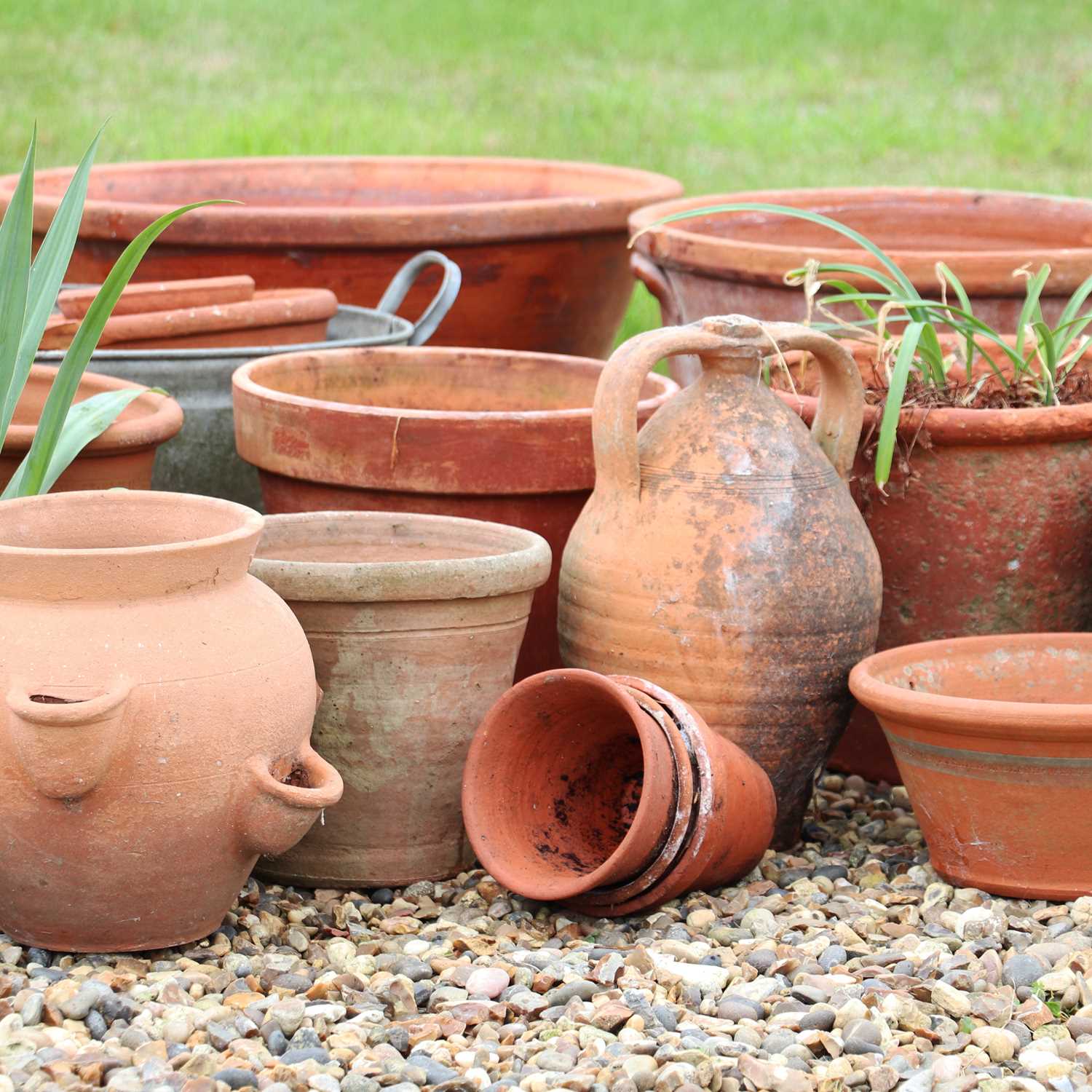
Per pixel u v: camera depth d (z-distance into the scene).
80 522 2.38
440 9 13.66
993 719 2.45
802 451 2.73
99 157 8.05
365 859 2.67
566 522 3.00
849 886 2.69
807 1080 2.03
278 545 2.81
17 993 2.14
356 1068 2.02
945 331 3.77
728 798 2.52
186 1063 2.00
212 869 2.26
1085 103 10.29
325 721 2.59
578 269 4.54
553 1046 2.11
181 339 3.62
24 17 12.13
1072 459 2.92
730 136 9.20
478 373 3.47
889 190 4.74
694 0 14.22
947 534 2.95
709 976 2.30
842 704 2.79
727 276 3.88
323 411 2.92
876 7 13.91
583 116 9.61
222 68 10.88
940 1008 2.25
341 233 4.21
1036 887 2.58
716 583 2.64
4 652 2.11
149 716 2.12
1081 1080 2.09
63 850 2.17
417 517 2.85
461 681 2.62
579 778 2.81
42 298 2.75
